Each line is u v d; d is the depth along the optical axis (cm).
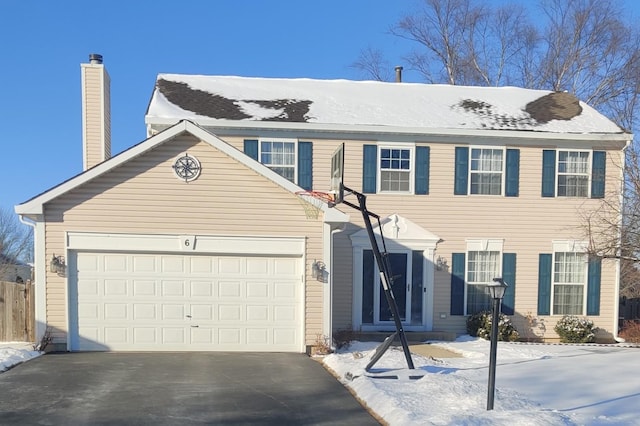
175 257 1119
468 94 1769
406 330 1445
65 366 935
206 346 1123
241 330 1133
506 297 1494
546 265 1506
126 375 873
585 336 1452
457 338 1405
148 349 1108
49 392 758
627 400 726
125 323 1102
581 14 2886
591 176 1516
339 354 1106
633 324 1580
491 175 1497
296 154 1426
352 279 1441
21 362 965
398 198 1466
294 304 1145
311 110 1517
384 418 648
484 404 675
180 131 1095
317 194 1134
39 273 1071
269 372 922
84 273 1091
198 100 1521
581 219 1512
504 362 1050
